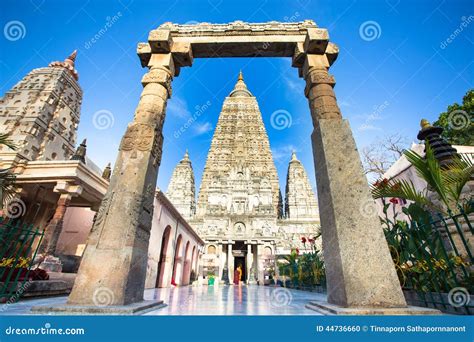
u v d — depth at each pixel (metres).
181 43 6.66
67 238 18.36
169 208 17.55
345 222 4.62
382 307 3.92
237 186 55.34
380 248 4.39
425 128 9.61
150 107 5.93
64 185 13.01
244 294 10.74
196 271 30.59
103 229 4.61
